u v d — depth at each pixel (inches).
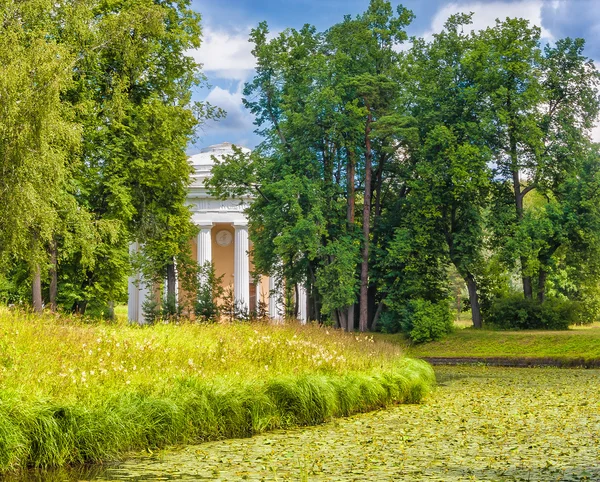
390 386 997.2
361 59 2187.5
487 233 2174.0
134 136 1621.6
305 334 1167.0
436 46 2223.2
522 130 2070.6
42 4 1299.2
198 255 2679.6
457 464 574.2
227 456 619.2
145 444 656.4
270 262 2112.5
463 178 2033.7
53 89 1155.9
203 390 745.6
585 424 787.4
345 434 736.3
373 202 2367.1
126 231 1617.9
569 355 1807.3
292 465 578.2
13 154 1147.9
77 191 1555.1
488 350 1929.1
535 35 2140.7
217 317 1823.3
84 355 794.8
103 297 1729.8
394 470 553.3
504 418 842.8
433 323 2048.5
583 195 2054.6
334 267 2001.7
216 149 2878.9
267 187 1994.3
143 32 1514.5
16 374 692.1
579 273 2143.2
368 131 2171.5
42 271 1520.7
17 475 555.8
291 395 812.0
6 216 1162.0
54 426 595.8
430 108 2186.3
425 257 2114.9
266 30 2181.3
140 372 778.8
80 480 537.0
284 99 2063.2
